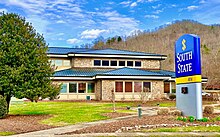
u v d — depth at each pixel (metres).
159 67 42.44
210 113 17.64
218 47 86.06
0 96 17.39
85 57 40.09
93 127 13.19
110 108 23.42
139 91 35.69
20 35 19.02
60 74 36.53
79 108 23.53
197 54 15.28
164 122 13.91
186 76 16.03
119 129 12.23
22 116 18.28
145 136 10.77
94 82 37.62
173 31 124.00
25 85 17.97
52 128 13.51
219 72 58.53
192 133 11.25
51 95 19.23
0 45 18.36
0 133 12.00
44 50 19.45
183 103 16.31
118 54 40.25
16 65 18.36
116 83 35.25
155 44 103.25
